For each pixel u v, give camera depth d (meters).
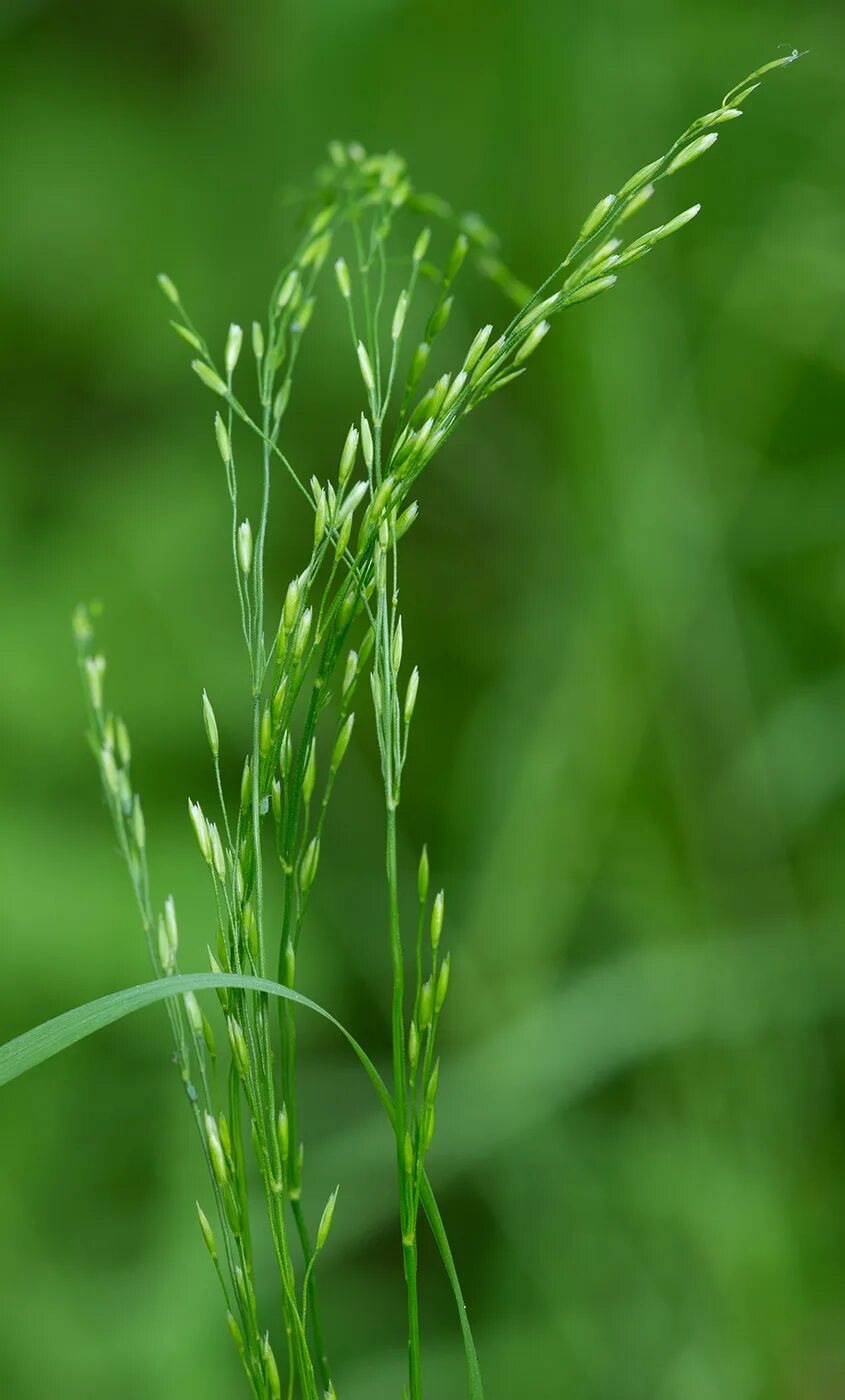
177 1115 0.56
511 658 0.64
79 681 0.64
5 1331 0.52
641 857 0.61
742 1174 0.57
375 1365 0.55
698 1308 0.55
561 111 0.62
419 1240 0.58
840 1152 0.59
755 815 0.61
